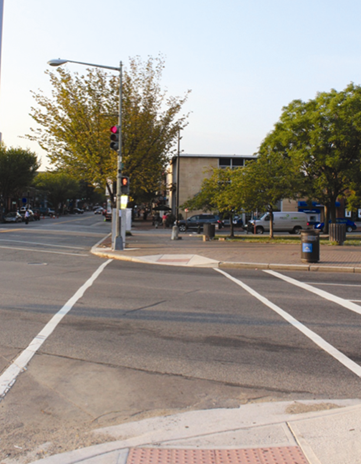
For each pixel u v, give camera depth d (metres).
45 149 28.97
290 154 30.92
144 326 7.45
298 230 43.75
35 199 116.12
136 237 33.19
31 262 17.28
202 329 7.29
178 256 19.12
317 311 8.74
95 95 28.81
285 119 32.28
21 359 5.67
